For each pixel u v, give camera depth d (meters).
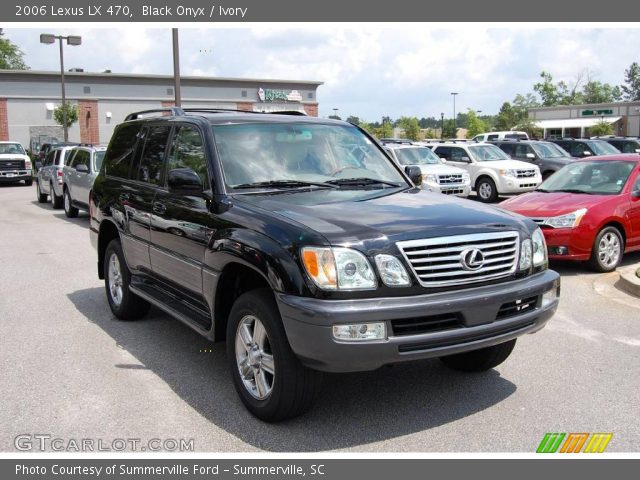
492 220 4.42
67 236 13.49
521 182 20.12
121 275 6.65
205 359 5.65
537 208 9.30
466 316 4.04
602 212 9.12
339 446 4.05
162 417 4.46
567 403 4.66
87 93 48.72
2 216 17.36
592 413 4.49
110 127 49.62
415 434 4.20
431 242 4.03
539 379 5.13
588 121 66.94
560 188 10.23
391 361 3.89
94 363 5.55
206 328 4.93
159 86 50.50
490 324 4.15
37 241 12.80
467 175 19.03
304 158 5.41
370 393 4.86
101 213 7.01
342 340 3.78
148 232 5.84
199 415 4.49
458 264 4.08
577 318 6.88
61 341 6.17
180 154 5.60
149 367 5.45
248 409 4.48
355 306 3.81
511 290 4.23
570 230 8.96
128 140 6.86
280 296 3.98
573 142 25.86
